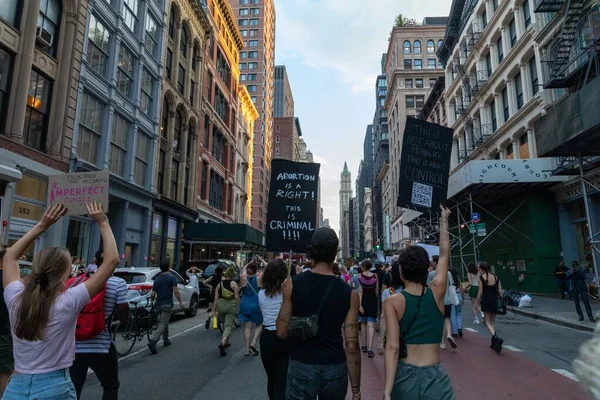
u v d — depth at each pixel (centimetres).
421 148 588
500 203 2461
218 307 858
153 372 691
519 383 607
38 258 266
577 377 145
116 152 2081
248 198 5366
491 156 2736
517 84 2364
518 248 2231
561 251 2003
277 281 477
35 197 1510
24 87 1442
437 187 584
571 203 1962
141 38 2302
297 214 613
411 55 6656
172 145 2738
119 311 417
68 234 1748
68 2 1705
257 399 545
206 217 3472
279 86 14588
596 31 1427
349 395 558
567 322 1174
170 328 1207
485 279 852
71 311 265
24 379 250
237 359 788
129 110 2183
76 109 1731
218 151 4003
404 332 290
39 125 1570
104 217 320
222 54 4053
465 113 3123
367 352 803
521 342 938
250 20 9519
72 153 1697
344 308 299
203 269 2009
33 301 253
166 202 2605
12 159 1370
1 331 416
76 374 388
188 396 559
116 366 420
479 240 2839
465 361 751
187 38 3056
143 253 2347
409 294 297
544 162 1883
